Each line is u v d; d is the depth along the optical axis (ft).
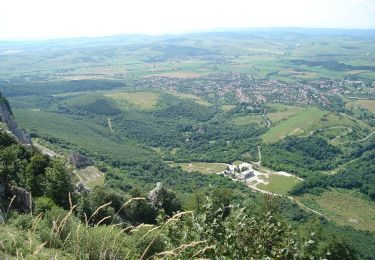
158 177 524.11
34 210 133.59
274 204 64.39
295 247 41.24
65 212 95.04
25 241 58.70
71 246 33.78
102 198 197.98
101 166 456.04
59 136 619.26
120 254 35.50
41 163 200.13
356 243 351.67
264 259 39.42
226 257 39.75
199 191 141.08
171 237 41.93
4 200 134.21
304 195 511.40
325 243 170.60
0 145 217.56
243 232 42.63
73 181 203.72
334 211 458.91
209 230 41.52
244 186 516.73
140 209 210.18
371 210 474.90
